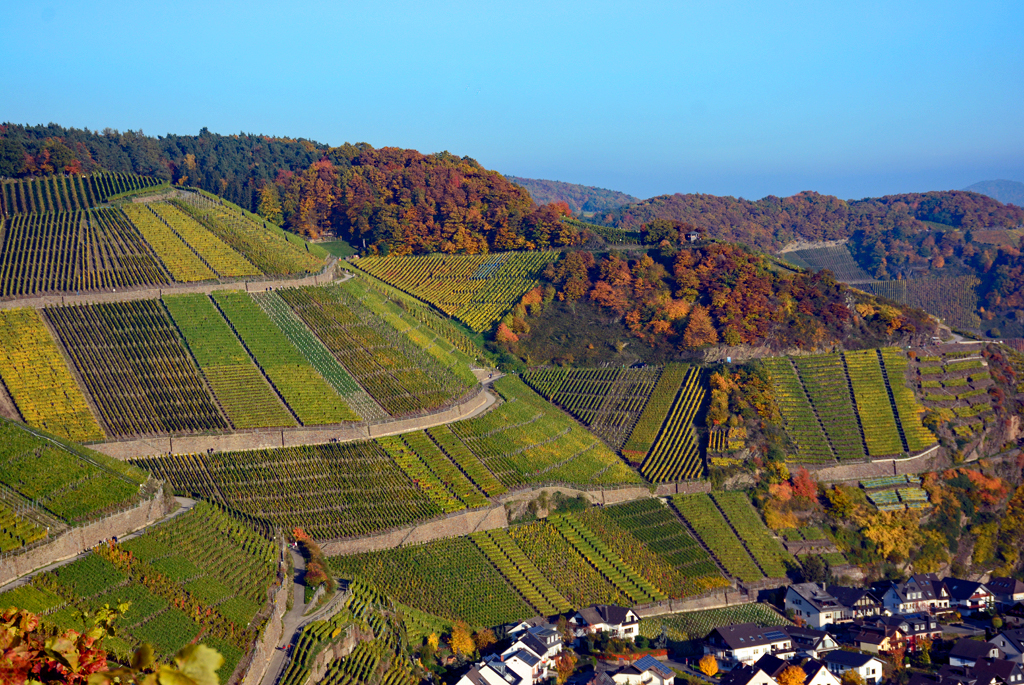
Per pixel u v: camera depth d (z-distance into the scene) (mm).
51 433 124125
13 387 135500
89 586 88625
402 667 99375
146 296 167375
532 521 143375
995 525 171125
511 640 111375
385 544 126375
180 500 120688
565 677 105625
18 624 17312
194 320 162375
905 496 167250
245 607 95062
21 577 88000
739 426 171000
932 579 149875
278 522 123562
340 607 103938
